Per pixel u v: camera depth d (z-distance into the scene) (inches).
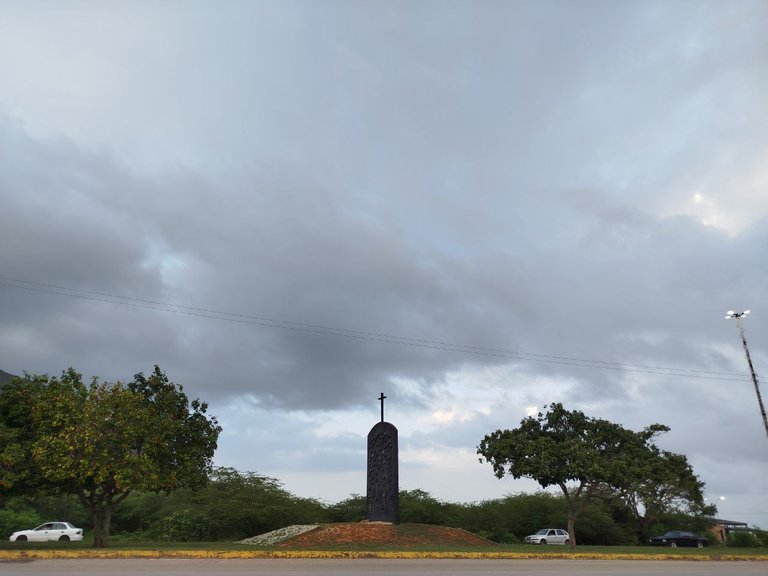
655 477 1525.6
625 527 2332.7
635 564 997.8
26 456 1119.6
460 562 939.3
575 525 2197.3
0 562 844.0
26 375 1212.5
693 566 983.0
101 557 928.3
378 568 812.6
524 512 2303.2
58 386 1183.6
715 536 2476.6
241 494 2076.8
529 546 1461.6
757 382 1512.1
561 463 1422.2
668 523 2481.5
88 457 1077.1
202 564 833.5
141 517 2327.8
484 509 2252.7
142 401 1188.5
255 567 799.1
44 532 1683.1
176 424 1197.1
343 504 2271.2
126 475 1071.0
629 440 1515.7
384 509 1573.6
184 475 1211.2
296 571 756.0
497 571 804.6
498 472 1478.8
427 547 1240.8
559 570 842.2
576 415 1508.4
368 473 1630.2
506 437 1513.3
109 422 1106.7
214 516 1987.0
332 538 1376.7
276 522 2026.3
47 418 1121.4
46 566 783.7
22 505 2304.4
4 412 1184.8
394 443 1610.5
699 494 2135.8
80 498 1164.5
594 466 1368.1
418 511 2146.9
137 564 823.1
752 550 1549.0
